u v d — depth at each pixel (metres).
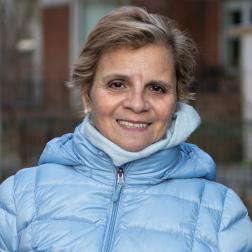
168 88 2.59
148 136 2.59
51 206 2.64
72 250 2.50
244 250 2.55
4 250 2.73
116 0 16.58
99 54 2.61
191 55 2.71
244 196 8.58
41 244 2.55
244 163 10.70
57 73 17.72
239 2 16.86
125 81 2.56
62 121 10.63
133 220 2.54
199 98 12.87
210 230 2.52
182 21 16.38
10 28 15.78
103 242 2.51
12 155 10.92
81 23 17.47
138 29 2.50
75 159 2.72
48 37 17.98
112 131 2.60
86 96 2.76
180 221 2.53
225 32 16.77
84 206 2.61
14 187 2.81
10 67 15.54
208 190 2.66
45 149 2.85
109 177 2.65
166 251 2.45
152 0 15.15
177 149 2.67
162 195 2.61
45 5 17.98
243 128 10.92
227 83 13.83
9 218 2.74
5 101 14.24
